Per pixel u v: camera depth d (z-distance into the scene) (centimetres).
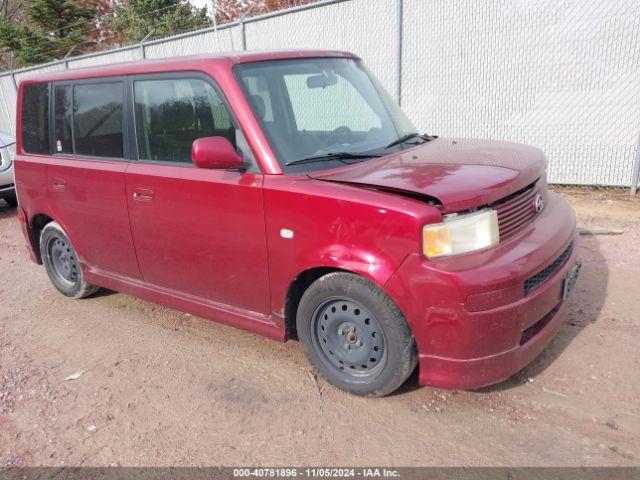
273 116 349
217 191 351
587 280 467
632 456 270
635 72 679
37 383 385
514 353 293
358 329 318
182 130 377
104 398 360
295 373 368
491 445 285
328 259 306
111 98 420
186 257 388
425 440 293
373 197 291
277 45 957
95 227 451
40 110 488
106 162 429
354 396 335
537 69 737
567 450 277
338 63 415
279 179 326
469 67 781
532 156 356
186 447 305
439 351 289
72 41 2606
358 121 390
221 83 350
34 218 520
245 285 360
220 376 373
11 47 2669
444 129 828
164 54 1141
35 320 493
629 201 688
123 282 453
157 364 396
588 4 684
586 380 331
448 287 274
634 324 390
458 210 283
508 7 733
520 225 318
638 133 696
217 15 2231
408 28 811
